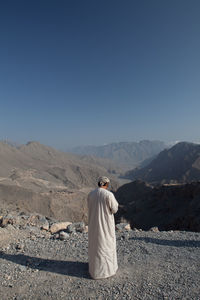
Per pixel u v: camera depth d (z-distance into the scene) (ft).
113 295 14.92
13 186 201.67
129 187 278.67
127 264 19.65
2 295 15.40
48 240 26.32
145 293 15.03
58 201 201.87
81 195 231.09
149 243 24.90
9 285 16.46
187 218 110.32
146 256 21.26
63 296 15.01
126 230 32.04
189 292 14.94
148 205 161.68
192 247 23.41
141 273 17.89
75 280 17.04
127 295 14.87
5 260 20.90
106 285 16.19
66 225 32.53
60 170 598.75
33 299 14.85
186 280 16.52
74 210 200.64
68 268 19.04
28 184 357.00
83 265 19.54
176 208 139.03
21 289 16.02
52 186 416.67
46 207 187.73
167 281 16.49
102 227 17.49
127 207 171.12
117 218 162.50
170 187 164.25
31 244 24.97
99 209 17.65
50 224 35.01
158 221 136.15
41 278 17.48
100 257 17.20
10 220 33.88
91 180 625.41
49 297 14.97
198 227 93.40
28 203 183.32
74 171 645.92
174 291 15.12
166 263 19.63
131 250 22.95
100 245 17.34
